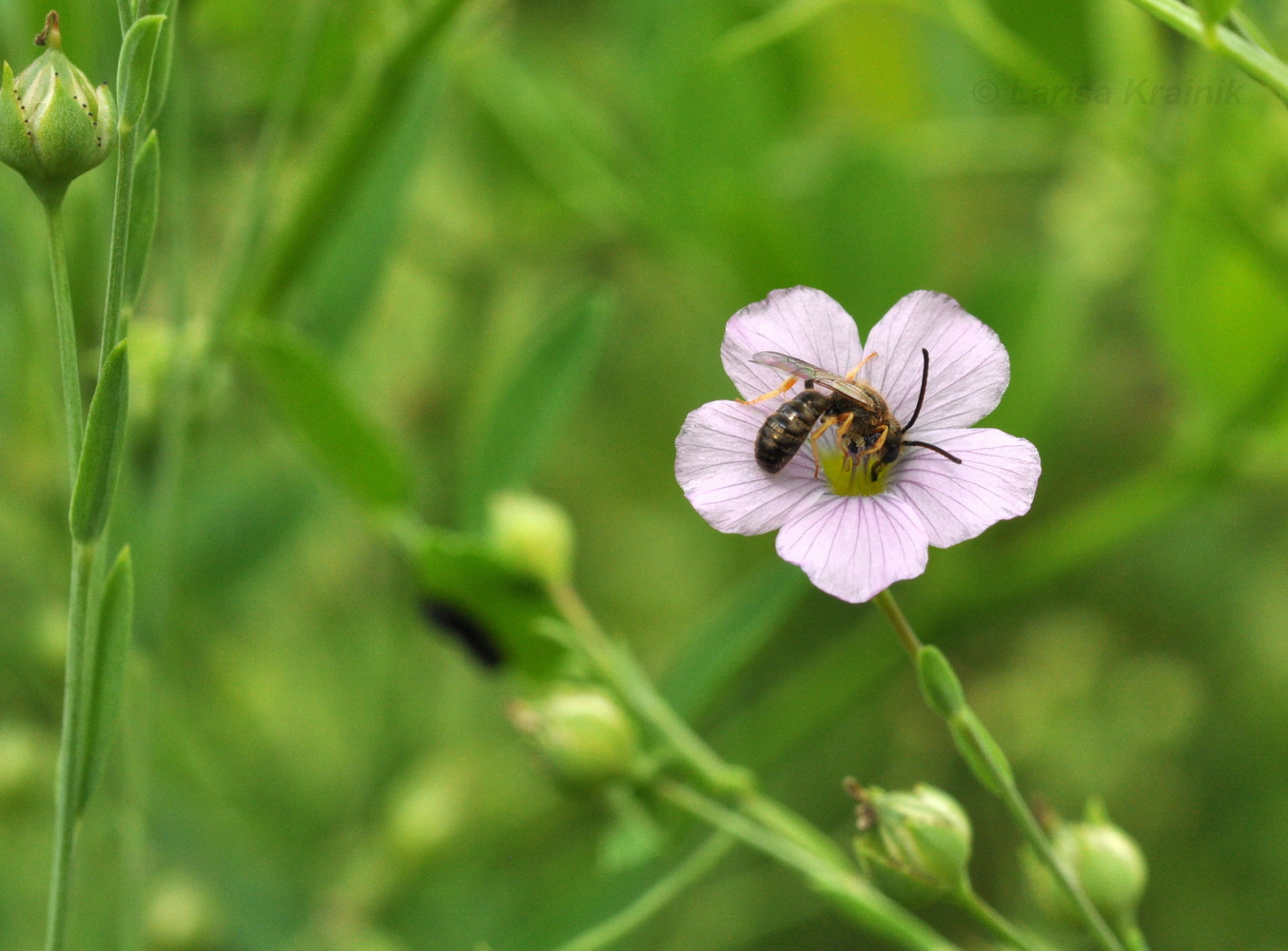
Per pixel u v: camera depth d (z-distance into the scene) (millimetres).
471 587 262
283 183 295
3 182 267
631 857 253
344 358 279
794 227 288
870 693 289
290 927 285
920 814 230
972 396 224
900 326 227
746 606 268
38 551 287
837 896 241
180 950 277
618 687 254
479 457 273
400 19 265
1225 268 276
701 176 294
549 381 273
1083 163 300
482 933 287
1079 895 227
